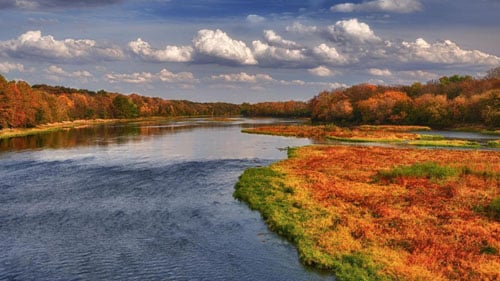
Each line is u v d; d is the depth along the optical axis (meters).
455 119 126.44
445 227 23.38
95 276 19.42
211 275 19.31
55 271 20.00
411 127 123.00
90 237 24.59
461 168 39.19
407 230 23.00
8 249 22.75
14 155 60.75
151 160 55.53
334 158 53.25
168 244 23.34
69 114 175.88
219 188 37.59
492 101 115.25
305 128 114.50
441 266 18.44
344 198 30.52
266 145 75.50
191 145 75.56
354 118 161.50
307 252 20.89
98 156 59.62
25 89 123.38
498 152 60.72
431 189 32.88
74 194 35.38
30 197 34.34
